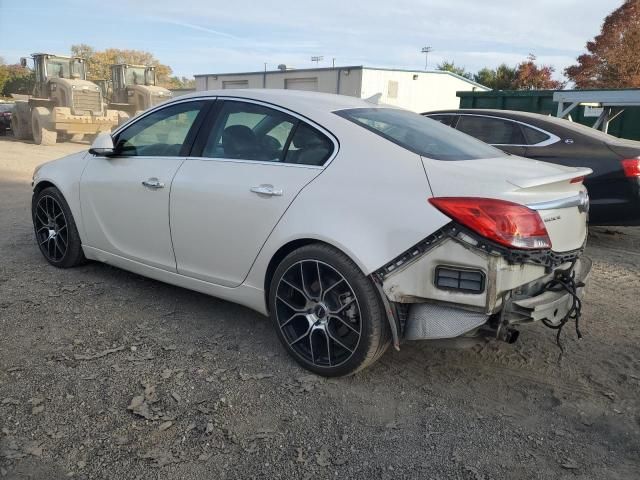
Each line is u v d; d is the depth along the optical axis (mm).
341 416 2883
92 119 17781
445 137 3598
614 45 27781
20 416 2740
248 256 3461
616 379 3359
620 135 11203
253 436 2689
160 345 3555
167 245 3939
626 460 2621
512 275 2709
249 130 3633
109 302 4199
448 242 2742
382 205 2932
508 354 3637
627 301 4742
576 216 3117
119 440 2609
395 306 2926
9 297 4176
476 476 2480
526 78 38438
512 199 2727
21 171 11422
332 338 3152
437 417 2908
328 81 28172
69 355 3354
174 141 4000
